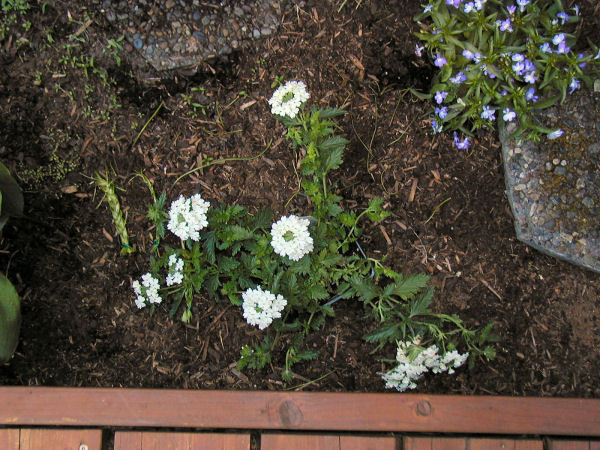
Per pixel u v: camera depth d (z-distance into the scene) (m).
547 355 0.74
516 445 0.58
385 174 0.75
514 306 0.75
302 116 0.70
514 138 0.73
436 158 0.76
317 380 0.74
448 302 0.74
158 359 0.74
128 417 0.58
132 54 0.75
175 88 0.76
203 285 0.74
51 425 0.58
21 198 0.71
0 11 0.75
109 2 0.75
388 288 0.68
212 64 0.76
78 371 0.74
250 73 0.76
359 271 0.72
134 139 0.75
